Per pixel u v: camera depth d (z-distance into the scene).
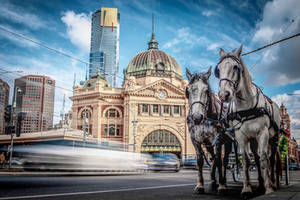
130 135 51.47
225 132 7.62
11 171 22.69
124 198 6.34
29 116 47.22
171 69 60.44
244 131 6.60
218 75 6.57
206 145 8.12
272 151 8.33
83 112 54.94
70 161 21.58
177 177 16.62
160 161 29.05
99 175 18.97
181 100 54.75
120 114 53.78
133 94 52.84
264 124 6.53
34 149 22.81
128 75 61.09
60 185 9.83
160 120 53.44
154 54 62.09
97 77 60.59
